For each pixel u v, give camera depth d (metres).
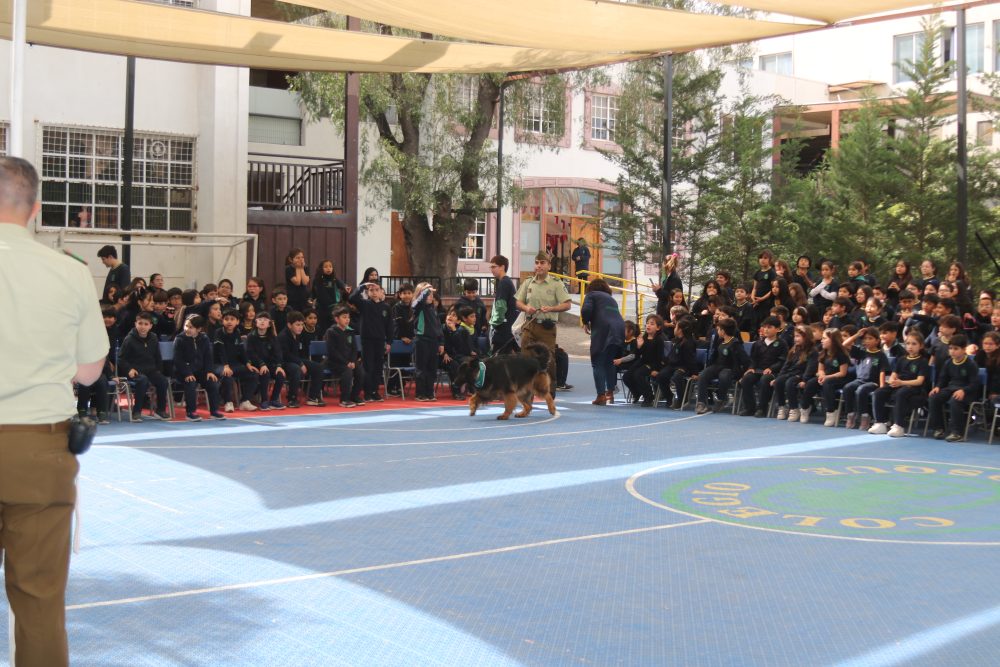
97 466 9.04
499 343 14.37
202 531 6.73
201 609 5.09
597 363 14.37
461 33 12.49
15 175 3.57
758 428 12.09
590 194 33.84
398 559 6.08
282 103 25.33
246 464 9.23
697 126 27.64
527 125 27.61
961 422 11.15
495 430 11.76
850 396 12.14
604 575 5.79
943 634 4.82
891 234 25.22
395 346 15.27
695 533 6.84
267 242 19.86
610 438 11.16
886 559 6.20
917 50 37.56
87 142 18.62
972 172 24.62
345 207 20.52
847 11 12.00
